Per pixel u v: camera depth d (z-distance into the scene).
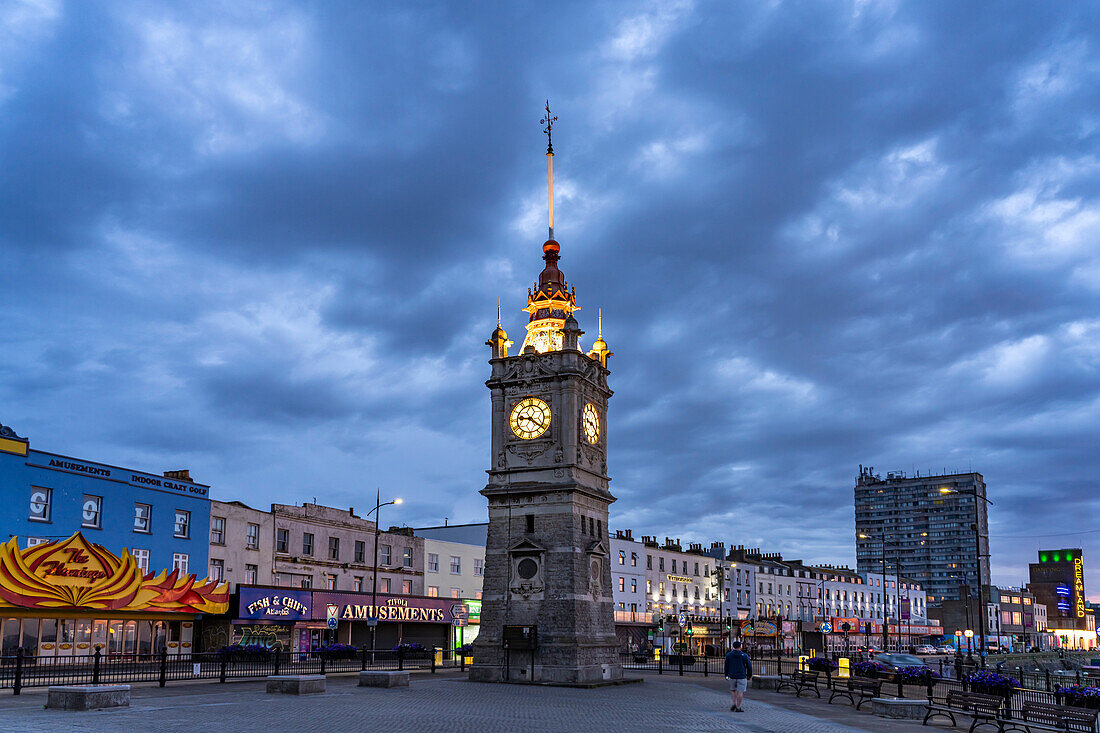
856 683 38.25
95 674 31.89
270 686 32.91
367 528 75.56
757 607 130.12
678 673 61.88
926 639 168.75
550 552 48.91
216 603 56.50
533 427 51.44
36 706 26.31
